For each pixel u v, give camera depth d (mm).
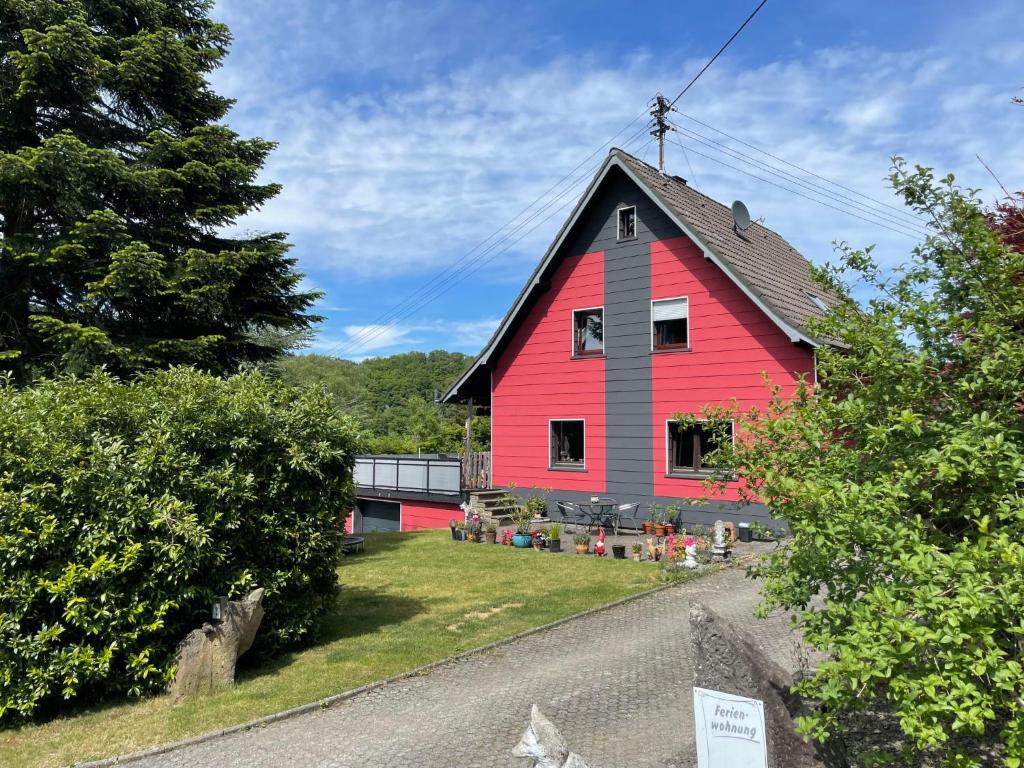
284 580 7656
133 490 6520
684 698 6137
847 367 4883
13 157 12250
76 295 14375
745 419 5070
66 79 13719
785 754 3939
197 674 6551
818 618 3586
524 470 19094
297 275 16438
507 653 7652
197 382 7520
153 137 14867
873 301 4988
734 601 9492
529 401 19109
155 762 5203
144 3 15578
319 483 8281
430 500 20547
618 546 13586
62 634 6230
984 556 2893
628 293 17391
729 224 18922
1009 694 3314
